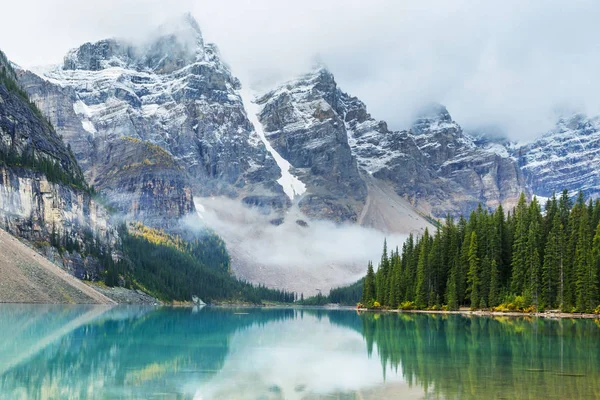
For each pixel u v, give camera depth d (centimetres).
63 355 6112
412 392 4556
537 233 15625
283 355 6700
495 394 4447
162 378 5075
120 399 4291
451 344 7600
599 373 5344
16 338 7375
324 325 12012
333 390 4672
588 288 13875
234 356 6525
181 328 10175
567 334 8919
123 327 9638
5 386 4609
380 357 6444
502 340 8056
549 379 5028
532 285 14888
